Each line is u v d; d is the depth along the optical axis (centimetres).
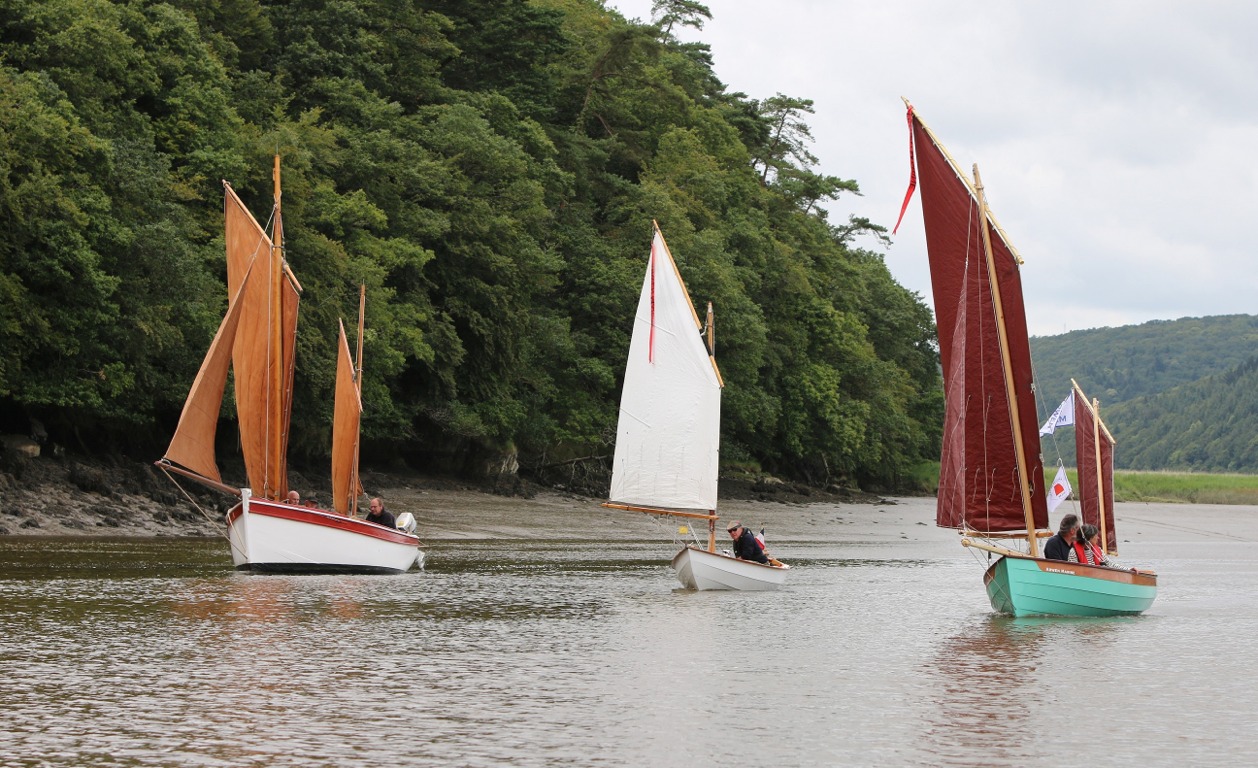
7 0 5966
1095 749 1848
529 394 9275
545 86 11581
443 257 8512
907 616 3356
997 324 3288
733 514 8644
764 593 3934
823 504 10944
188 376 6116
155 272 5731
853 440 12938
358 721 1934
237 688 2158
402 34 10075
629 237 10725
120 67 6203
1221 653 2755
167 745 1772
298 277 6675
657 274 4097
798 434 12719
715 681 2328
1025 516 3341
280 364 4312
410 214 8194
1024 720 2030
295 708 2016
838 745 1850
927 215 3394
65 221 5322
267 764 1691
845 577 4600
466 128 9219
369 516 4409
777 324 12619
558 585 3984
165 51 6794
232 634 2722
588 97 12362
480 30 11256
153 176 5903
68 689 2119
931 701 2172
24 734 1817
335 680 2247
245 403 4250
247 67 8656
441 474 8412
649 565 4897
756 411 11306
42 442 5650
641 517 7650
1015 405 3309
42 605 3067
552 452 9412
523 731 1892
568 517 7281
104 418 6012
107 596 3266
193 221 6231
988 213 3281
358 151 8094
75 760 1691
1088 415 4747
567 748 1798
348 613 3120
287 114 8444
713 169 12938
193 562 4191
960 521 3369
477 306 8606
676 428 4072
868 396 13788
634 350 4125
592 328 10106
